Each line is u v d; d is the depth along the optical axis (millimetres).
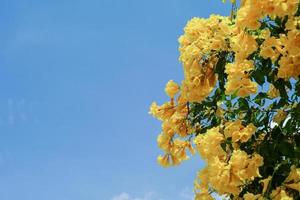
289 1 4379
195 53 5645
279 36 5008
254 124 5160
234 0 5527
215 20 5922
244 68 4957
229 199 5172
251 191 4938
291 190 4680
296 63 4629
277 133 4984
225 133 4957
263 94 5176
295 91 5055
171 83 6207
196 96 5770
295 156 4852
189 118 6133
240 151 4633
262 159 4621
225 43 5523
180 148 6383
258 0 4508
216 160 4715
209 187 5246
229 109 5715
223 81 5586
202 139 5387
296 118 5000
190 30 5965
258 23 4605
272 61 4785
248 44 4898
